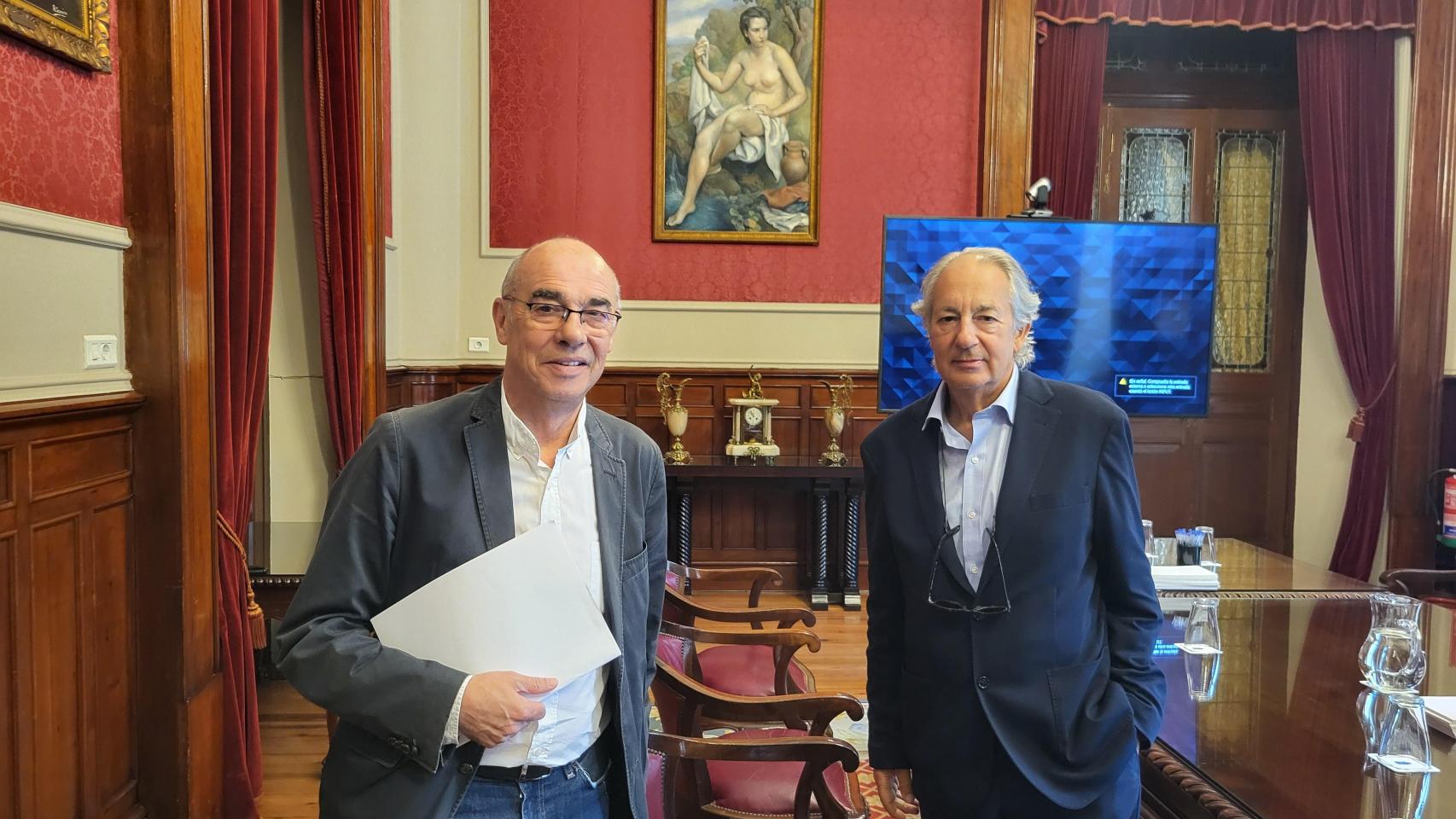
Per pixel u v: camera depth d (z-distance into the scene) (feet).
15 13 6.59
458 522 4.54
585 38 18.42
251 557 11.45
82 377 7.47
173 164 8.19
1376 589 10.40
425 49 17.84
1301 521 20.34
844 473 17.13
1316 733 5.98
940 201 18.84
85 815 7.50
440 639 4.39
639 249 18.72
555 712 4.57
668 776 6.32
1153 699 5.22
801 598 18.26
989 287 5.19
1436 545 18.83
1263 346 20.61
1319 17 18.45
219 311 9.32
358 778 4.41
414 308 18.02
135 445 8.24
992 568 5.19
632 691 4.90
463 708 4.17
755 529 18.84
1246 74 20.38
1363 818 4.85
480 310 18.58
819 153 18.56
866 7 18.54
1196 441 20.65
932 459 5.49
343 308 13.43
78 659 7.42
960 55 18.67
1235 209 20.52
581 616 4.51
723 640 8.75
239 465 9.86
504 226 18.54
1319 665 7.30
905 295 14.62
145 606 8.30
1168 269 14.55
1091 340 14.58
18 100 6.84
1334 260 19.10
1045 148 18.61
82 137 7.59
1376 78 18.67
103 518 7.81
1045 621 5.13
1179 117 20.44
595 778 4.87
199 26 8.59
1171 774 5.46
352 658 4.30
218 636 8.99
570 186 18.56
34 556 6.86
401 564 4.59
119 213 8.11
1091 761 5.01
